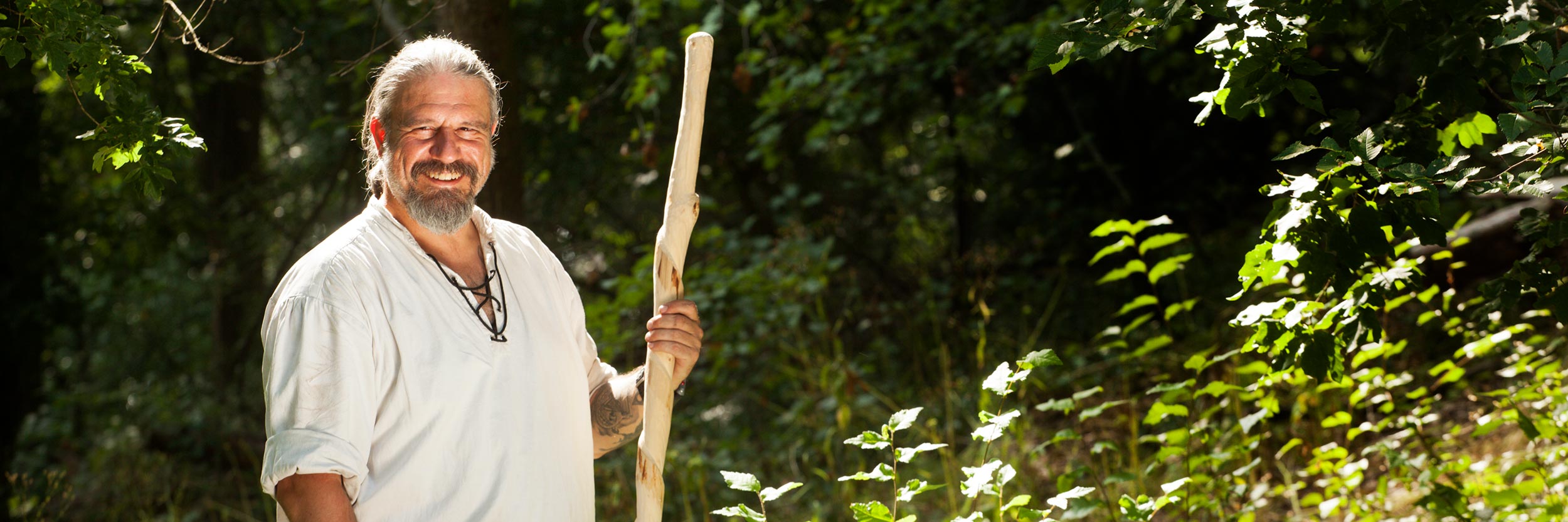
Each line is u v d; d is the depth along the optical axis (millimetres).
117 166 2191
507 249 1896
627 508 4613
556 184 8242
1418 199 1880
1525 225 2029
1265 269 2088
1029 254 7727
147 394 8328
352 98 8055
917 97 7102
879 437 2230
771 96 5969
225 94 10266
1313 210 1881
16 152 7324
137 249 8953
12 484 5703
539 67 7891
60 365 11016
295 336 1653
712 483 4758
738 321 5523
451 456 1722
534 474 1784
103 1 6863
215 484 6422
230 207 9367
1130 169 7445
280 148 10844
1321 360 2033
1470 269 4707
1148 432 4461
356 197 9391
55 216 7770
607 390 2082
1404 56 2152
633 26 5637
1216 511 3160
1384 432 4035
